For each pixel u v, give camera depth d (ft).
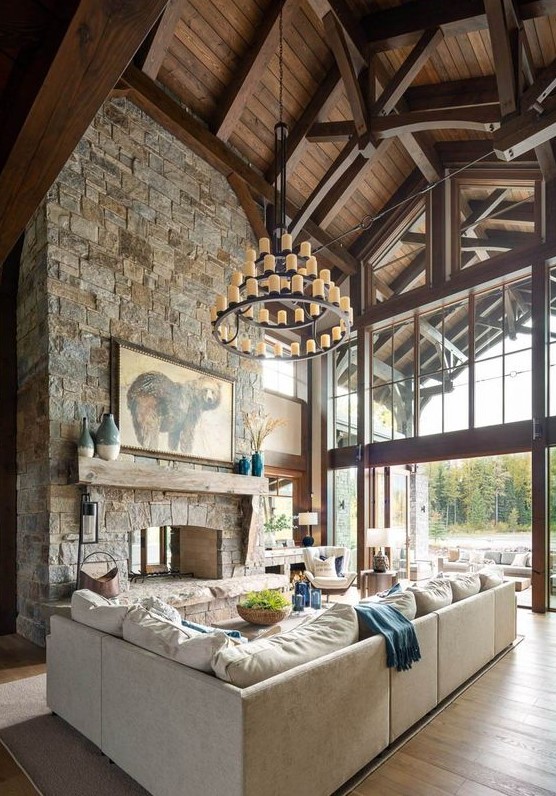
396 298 27.89
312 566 24.94
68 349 16.76
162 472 18.25
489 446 23.99
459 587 12.66
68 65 4.11
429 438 26.40
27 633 16.66
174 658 7.55
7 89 4.95
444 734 9.57
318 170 25.64
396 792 7.72
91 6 3.61
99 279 17.93
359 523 28.37
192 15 18.54
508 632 15.20
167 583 19.76
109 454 16.67
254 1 18.85
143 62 18.88
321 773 7.26
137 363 18.67
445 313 26.66
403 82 19.01
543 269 22.40
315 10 18.06
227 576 21.40
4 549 17.69
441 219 26.05
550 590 21.12
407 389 27.91
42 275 16.88
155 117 20.12
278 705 6.60
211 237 22.45
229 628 14.03
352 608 9.07
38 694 11.69
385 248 29.58
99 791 7.77
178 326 20.65
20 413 18.34
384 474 29.73
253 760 6.21
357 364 30.01
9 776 8.20
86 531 16.49
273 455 29.37
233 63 20.48
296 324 15.78
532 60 17.83
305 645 7.75
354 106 19.48
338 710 7.63
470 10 16.97
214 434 21.59
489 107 17.02
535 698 11.28
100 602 10.18
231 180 23.40
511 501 37.58
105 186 18.44
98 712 8.86
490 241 25.11
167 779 7.18
